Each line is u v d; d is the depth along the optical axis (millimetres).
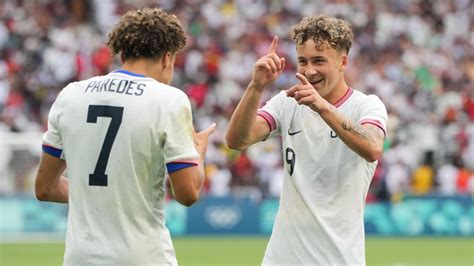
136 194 17734
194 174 17766
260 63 18969
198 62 84250
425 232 67312
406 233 67250
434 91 88375
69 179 18297
